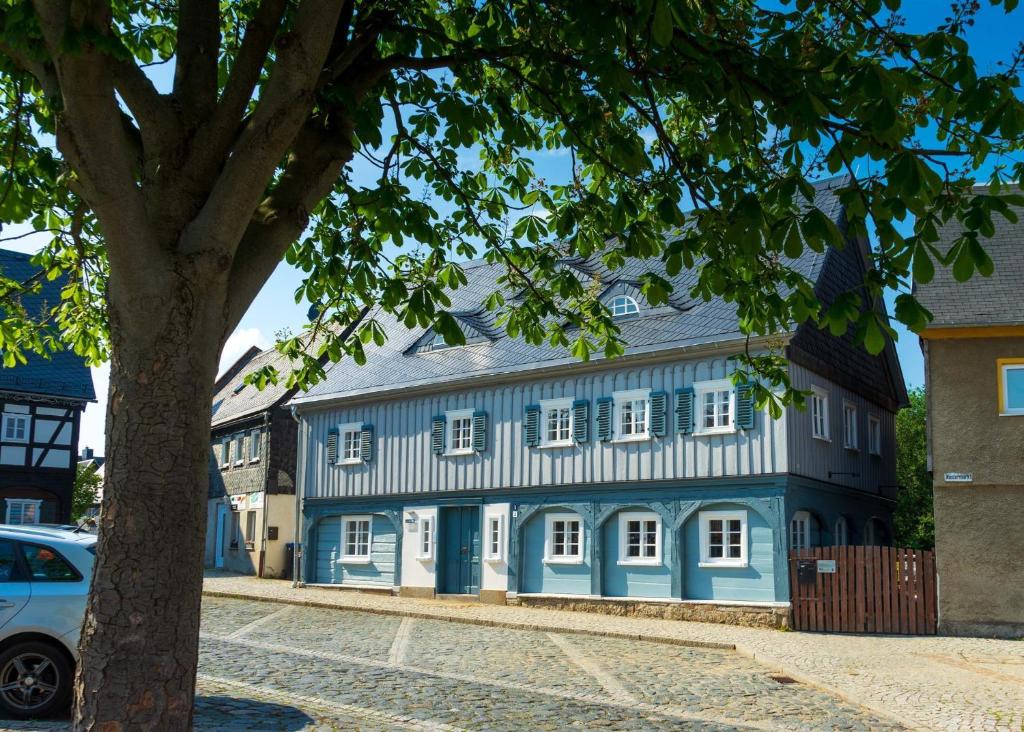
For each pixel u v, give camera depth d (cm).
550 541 2330
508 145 761
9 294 857
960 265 473
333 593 2673
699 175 662
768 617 1928
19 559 888
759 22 647
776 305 727
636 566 2166
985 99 489
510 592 2370
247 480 3556
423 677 1195
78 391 3606
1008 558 1773
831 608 1873
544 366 2350
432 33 652
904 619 1822
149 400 416
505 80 800
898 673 1296
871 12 570
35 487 3516
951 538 1812
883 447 2695
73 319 914
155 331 420
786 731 914
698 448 2092
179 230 440
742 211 505
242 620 1891
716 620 2008
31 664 855
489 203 853
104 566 407
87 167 407
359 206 758
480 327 2675
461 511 2559
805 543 2098
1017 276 1894
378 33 607
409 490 2659
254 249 483
